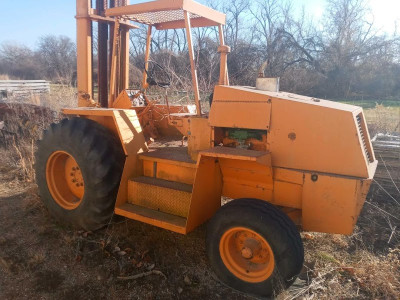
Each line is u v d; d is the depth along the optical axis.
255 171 3.28
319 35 20.20
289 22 20.31
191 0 3.67
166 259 3.59
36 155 4.27
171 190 3.51
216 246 3.19
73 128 3.86
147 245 3.80
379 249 3.88
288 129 3.08
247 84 13.57
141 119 4.74
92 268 3.44
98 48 5.07
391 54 18.38
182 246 3.81
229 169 3.46
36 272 3.36
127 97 4.57
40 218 4.35
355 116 2.98
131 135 3.85
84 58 4.66
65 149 3.91
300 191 3.14
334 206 2.96
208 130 3.46
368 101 14.18
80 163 3.80
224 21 4.40
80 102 4.76
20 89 13.21
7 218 4.34
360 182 2.84
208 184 3.38
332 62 18.41
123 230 4.05
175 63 11.31
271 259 2.96
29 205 4.66
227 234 3.12
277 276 2.91
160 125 4.94
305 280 3.30
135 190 3.75
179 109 4.80
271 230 2.88
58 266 3.45
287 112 3.07
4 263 3.45
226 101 3.30
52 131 4.05
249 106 3.20
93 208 3.80
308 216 3.09
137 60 13.17
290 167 3.12
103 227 4.07
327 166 2.99
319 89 17.70
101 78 5.18
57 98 10.12
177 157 3.76
